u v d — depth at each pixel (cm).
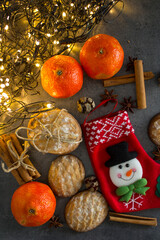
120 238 39
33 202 32
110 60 32
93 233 39
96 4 34
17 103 38
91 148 35
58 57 32
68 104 38
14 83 34
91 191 37
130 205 37
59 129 34
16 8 33
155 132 37
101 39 32
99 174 35
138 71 36
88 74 35
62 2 33
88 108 36
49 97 38
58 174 37
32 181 37
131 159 36
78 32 37
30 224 33
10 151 34
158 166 36
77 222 37
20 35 35
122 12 38
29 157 38
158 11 38
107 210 38
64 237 39
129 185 36
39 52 35
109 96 37
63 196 37
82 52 33
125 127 35
